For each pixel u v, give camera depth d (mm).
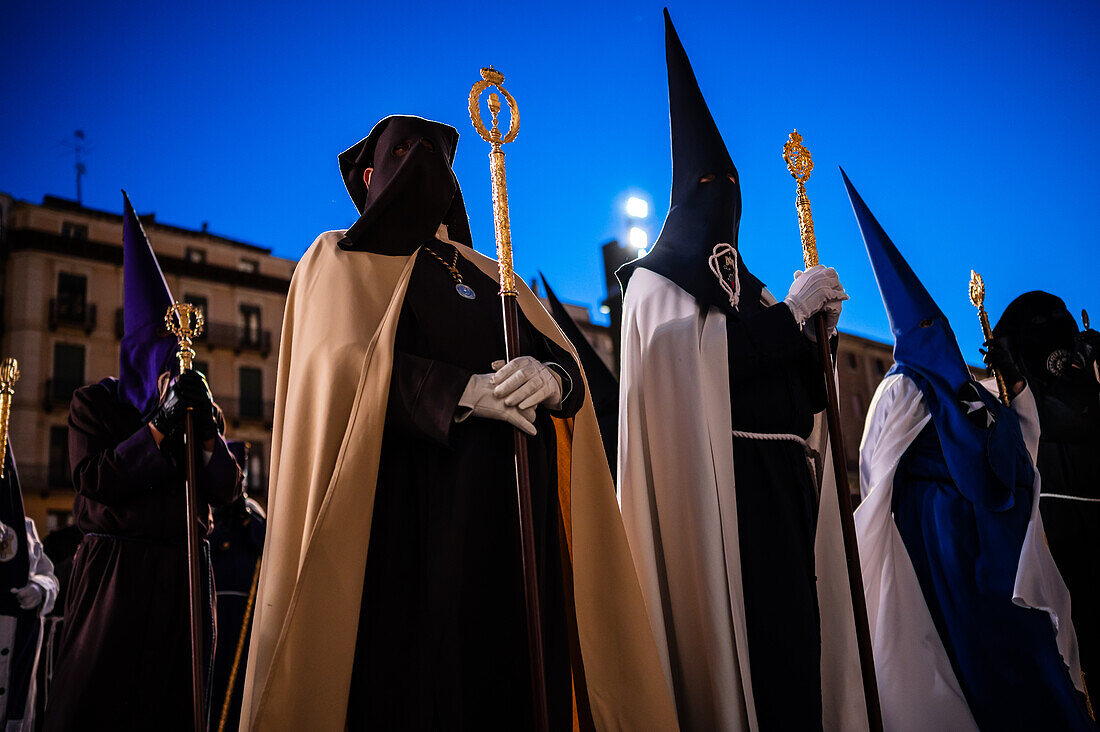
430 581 2617
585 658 2926
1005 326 5953
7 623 5156
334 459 2643
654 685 2912
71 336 31016
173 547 4230
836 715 3592
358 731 2570
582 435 3107
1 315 30312
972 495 4582
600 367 4777
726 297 3723
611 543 3047
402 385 2689
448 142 3264
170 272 32188
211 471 4324
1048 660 4379
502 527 2738
